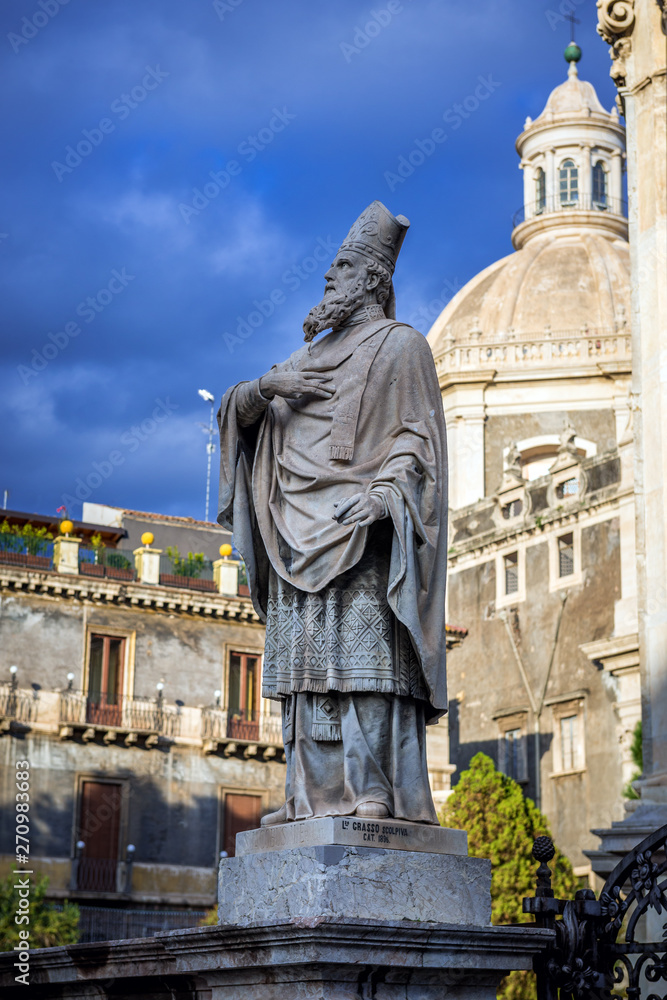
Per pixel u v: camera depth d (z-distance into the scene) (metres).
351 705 4.47
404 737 4.50
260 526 4.77
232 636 40.00
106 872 36.44
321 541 4.53
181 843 37.62
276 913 4.21
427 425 4.70
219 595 39.69
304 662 4.51
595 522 37.12
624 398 45.97
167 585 40.62
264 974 4.08
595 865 9.61
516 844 29.55
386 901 4.15
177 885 37.22
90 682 37.88
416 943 3.97
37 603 37.75
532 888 29.11
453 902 4.28
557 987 4.96
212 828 38.12
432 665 4.48
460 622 41.59
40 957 5.23
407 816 4.39
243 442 4.94
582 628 36.84
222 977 4.25
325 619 4.52
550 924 4.97
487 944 4.15
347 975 3.91
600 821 34.53
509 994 24.16
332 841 4.18
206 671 39.41
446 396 47.72
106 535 46.91
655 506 10.28
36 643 37.44
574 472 38.41
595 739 35.31
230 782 38.75
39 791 36.28
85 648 37.97
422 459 4.61
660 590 10.15
